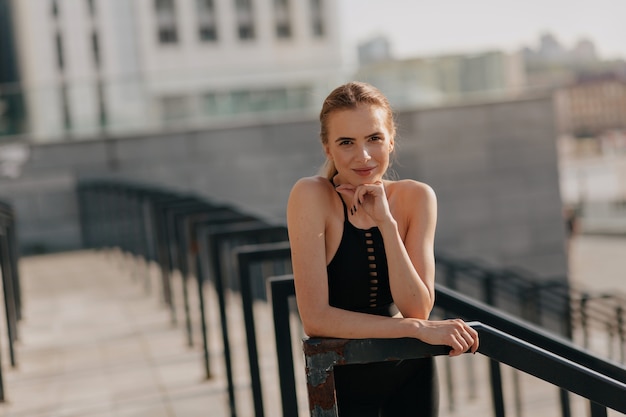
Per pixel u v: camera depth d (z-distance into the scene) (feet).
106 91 47.24
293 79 49.08
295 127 48.60
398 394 7.86
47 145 46.26
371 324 6.59
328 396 6.49
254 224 16.88
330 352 6.47
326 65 49.47
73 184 46.39
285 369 10.18
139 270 34.45
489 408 22.90
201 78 48.16
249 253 12.75
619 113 459.32
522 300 26.76
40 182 46.01
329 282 7.43
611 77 457.68
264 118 48.70
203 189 47.83
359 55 49.73
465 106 49.24
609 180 262.06
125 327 24.03
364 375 7.61
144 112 47.70
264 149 48.37
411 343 6.48
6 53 196.85
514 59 49.88
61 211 46.24
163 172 47.57
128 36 205.98
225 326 15.62
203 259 38.19
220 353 20.80
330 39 221.66
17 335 23.21
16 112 46.29
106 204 42.01
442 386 26.11
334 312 6.86
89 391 17.89
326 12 221.46
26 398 17.57
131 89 47.47
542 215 50.06
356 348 6.48
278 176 48.55
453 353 6.45
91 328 24.12
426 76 49.44
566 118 464.65
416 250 7.50
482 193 49.29
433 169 48.83
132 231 37.91
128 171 47.21
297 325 20.34
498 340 6.49
